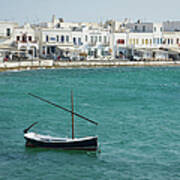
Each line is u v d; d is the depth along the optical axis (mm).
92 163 65812
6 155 68250
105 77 173375
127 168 64188
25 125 85438
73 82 152875
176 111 103062
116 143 75438
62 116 94000
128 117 94938
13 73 174625
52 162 65938
